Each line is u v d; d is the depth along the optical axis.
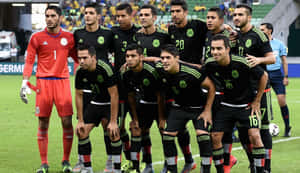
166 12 63.59
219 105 10.70
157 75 10.93
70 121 12.26
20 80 48.22
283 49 17.39
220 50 9.75
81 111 11.20
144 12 11.74
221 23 11.54
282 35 60.88
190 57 12.00
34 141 16.69
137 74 11.02
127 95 11.47
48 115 12.12
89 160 11.34
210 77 10.36
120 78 11.31
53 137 17.53
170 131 10.44
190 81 10.16
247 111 10.45
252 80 10.59
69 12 63.44
